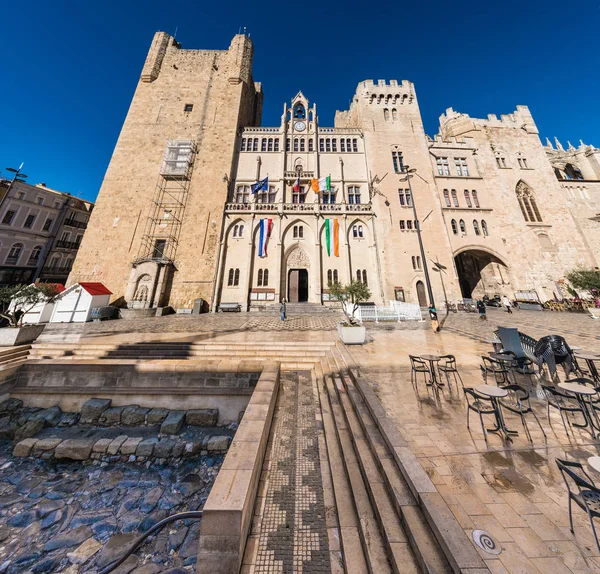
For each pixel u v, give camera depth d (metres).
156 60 31.62
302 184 27.58
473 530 2.57
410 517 2.75
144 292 23.34
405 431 4.47
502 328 7.34
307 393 7.53
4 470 6.68
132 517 5.28
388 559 2.62
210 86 31.02
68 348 10.30
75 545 4.64
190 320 18.36
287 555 3.17
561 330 11.98
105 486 6.20
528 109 31.27
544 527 2.60
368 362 8.16
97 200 26.44
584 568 2.21
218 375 8.98
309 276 25.30
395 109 29.88
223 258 25.25
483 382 6.57
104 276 24.38
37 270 32.41
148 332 13.32
